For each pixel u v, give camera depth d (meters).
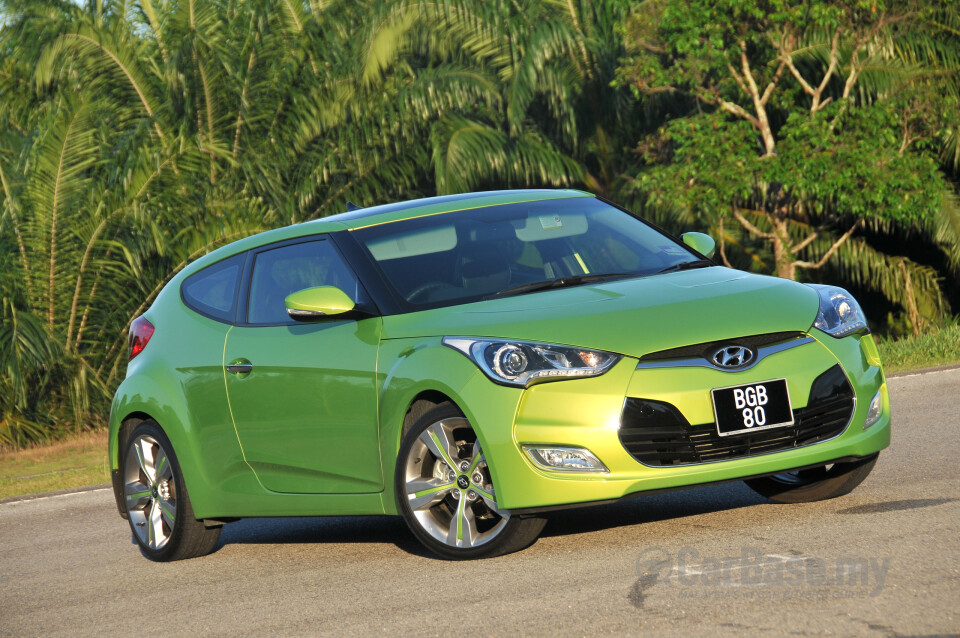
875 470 13.01
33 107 45.53
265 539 13.73
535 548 10.48
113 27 44.97
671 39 37.84
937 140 42.38
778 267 40.16
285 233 12.61
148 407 12.98
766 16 37.62
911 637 6.86
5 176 39.06
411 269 11.35
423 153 44.06
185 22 44.75
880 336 47.34
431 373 10.17
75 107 37.41
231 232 38.31
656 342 9.77
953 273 45.09
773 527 10.30
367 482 10.97
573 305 10.33
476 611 8.61
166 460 12.91
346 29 43.59
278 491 11.82
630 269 11.62
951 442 14.66
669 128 38.47
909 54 42.09
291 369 11.48
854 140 37.25
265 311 12.20
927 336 32.16
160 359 13.12
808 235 43.91
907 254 46.66
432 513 10.55
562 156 43.84
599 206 12.88
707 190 37.25
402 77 44.06
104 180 38.94
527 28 43.56
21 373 35.12
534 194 12.94
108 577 12.46
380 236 11.83
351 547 12.26
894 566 8.48
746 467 9.70
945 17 42.12
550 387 9.73
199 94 42.66
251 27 43.97
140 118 44.47
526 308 10.41
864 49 41.56
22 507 19.47
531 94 42.72
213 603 10.39
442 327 10.45
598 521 11.42
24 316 35.75
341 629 8.71
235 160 42.03
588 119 44.78
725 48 38.91
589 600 8.49
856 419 10.25
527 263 11.45
